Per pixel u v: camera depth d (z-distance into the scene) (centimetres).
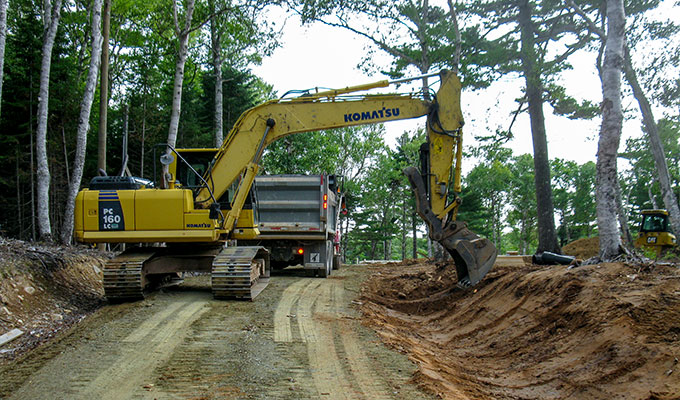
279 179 1447
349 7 1898
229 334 697
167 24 2367
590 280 798
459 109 1010
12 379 522
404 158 4406
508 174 4472
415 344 783
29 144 2248
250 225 1085
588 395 538
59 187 2553
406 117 1022
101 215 934
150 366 561
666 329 577
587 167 5412
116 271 918
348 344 679
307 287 1171
